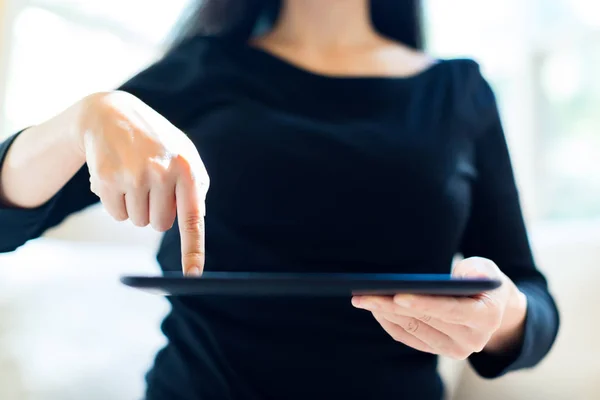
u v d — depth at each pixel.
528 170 1.81
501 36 1.93
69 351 0.92
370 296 0.41
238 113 0.71
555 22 1.80
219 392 0.61
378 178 0.67
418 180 0.68
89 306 1.01
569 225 1.41
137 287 0.40
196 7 0.83
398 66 0.83
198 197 0.47
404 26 0.97
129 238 1.62
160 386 0.66
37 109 1.57
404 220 0.67
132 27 1.79
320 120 0.72
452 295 0.42
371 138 0.69
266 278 0.39
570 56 1.78
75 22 1.66
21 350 0.88
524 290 0.69
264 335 0.62
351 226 0.66
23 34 1.54
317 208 0.66
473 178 0.76
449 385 1.05
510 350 0.64
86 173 0.67
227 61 0.76
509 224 0.78
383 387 0.63
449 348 0.47
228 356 0.62
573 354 0.96
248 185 0.67
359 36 0.87
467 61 0.82
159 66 0.78
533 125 1.84
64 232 1.49
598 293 1.00
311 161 0.67
